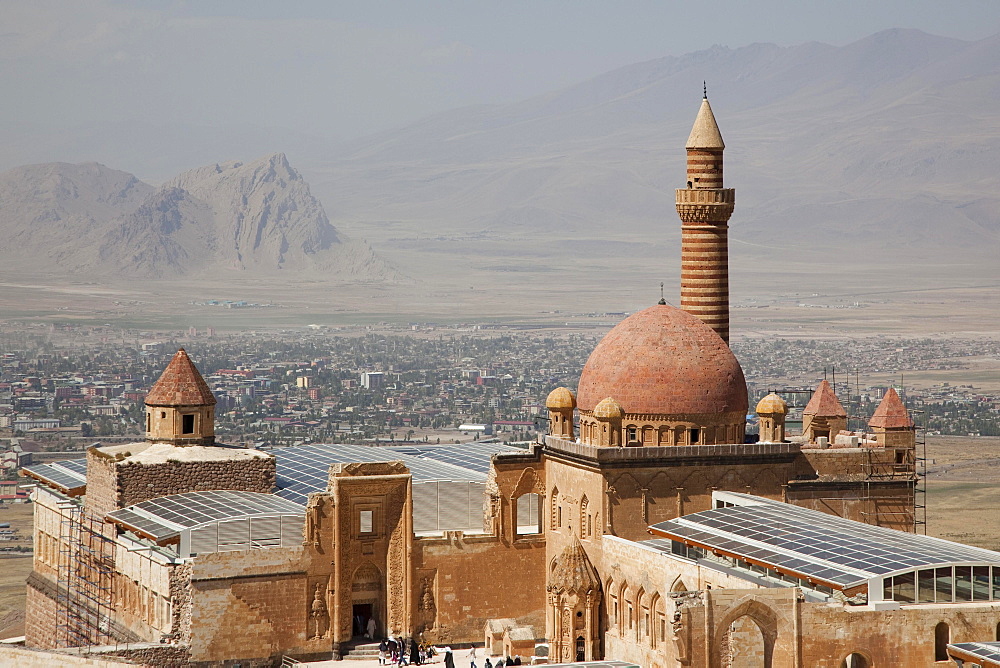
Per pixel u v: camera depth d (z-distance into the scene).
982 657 98.12
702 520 120.94
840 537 111.75
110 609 141.00
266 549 130.12
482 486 143.50
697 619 101.50
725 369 132.12
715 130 150.00
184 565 127.06
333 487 133.38
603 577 128.88
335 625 132.88
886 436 142.38
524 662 131.12
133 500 138.25
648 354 131.38
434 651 135.38
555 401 138.75
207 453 141.50
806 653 101.88
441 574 138.00
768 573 111.31
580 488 132.38
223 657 128.38
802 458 139.12
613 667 112.38
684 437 130.75
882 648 102.62
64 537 152.12
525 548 140.50
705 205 149.00
